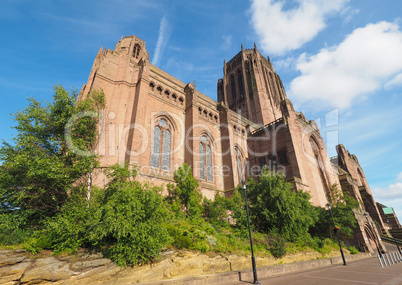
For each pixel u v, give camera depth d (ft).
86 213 36.83
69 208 39.65
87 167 46.98
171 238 41.75
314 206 102.42
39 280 29.22
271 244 61.21
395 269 55.93
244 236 62.95
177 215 61.16
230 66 247.09
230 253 50.83
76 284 30.71
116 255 35.76
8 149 45.14
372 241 117.39
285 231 69.77
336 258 76.23
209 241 51.08
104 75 89.51
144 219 39.58
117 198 39.65
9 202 43.37
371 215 199.21
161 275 37.55
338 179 164.86
